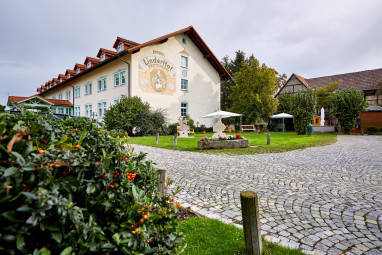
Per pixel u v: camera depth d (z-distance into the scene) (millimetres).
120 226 1434
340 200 4414
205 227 3186
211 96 29125
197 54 27375
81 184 1364
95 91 27594
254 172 6734
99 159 1560
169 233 1846
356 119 26484
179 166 7570
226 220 3496
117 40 24422
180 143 14031
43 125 1561
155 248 1505
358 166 7555
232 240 2846
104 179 1438
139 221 1518
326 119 38688
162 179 3326
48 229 1116
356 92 25141
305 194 4777
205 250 2619
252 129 28688
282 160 8656
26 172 1098
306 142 15047
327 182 5668
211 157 9305
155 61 23016
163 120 21641
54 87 35688
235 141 12031
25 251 1027
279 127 35156
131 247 1371
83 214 1328
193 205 4160
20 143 1146
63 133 1763
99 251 1261
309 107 22891
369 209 3969
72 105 33219
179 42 25297
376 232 3160
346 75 41719
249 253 2535
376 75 38531
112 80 24266
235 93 30141
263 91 28141
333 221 3506
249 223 2512
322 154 10125
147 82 22422
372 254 2635
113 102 24078
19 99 25719
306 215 3729
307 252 2633
